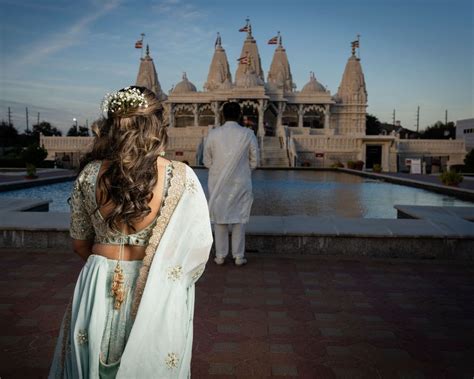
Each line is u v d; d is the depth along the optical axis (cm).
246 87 4688
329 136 4009
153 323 155
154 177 158
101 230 164
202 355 303
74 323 160
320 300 412
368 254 575
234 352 308
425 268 523
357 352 311
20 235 588
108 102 166
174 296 160
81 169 167
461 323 364
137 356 153
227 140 498
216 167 504
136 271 163
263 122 4928
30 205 752
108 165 160
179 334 161
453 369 290
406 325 359
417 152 4050
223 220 505
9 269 493
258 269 509
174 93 5225
